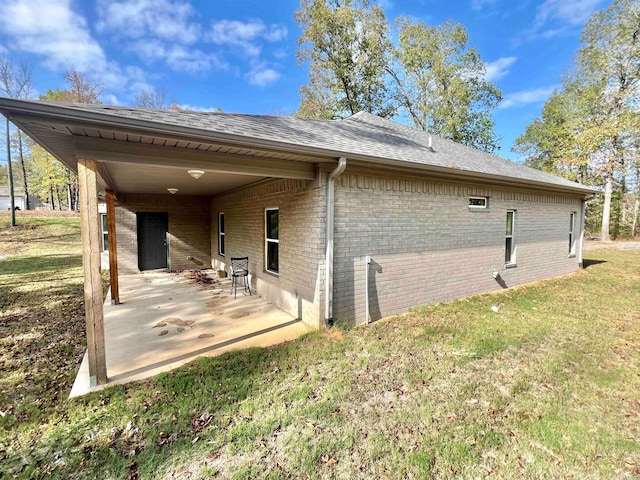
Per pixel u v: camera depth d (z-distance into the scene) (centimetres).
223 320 546
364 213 513
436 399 298
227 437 248
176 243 1091
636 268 1042
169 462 225
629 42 1655
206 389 315
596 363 368
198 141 328
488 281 723
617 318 532
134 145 330
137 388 320
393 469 218
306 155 407
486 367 360
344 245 495
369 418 271
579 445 238
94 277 321
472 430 255
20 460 227
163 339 458
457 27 1869
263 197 677
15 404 296
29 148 2434
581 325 496
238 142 338
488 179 639
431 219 604
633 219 2427
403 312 573
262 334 475
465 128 2053
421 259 594
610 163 1816
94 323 323
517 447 237
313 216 486
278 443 243
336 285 492
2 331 482
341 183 485
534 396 302
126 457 229
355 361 375
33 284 798
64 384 331
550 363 368
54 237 1546
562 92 2038
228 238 926
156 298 703
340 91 1941
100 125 276
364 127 756
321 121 693
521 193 793
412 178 566
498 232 739
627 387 316
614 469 217
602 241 1933
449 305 611
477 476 212
